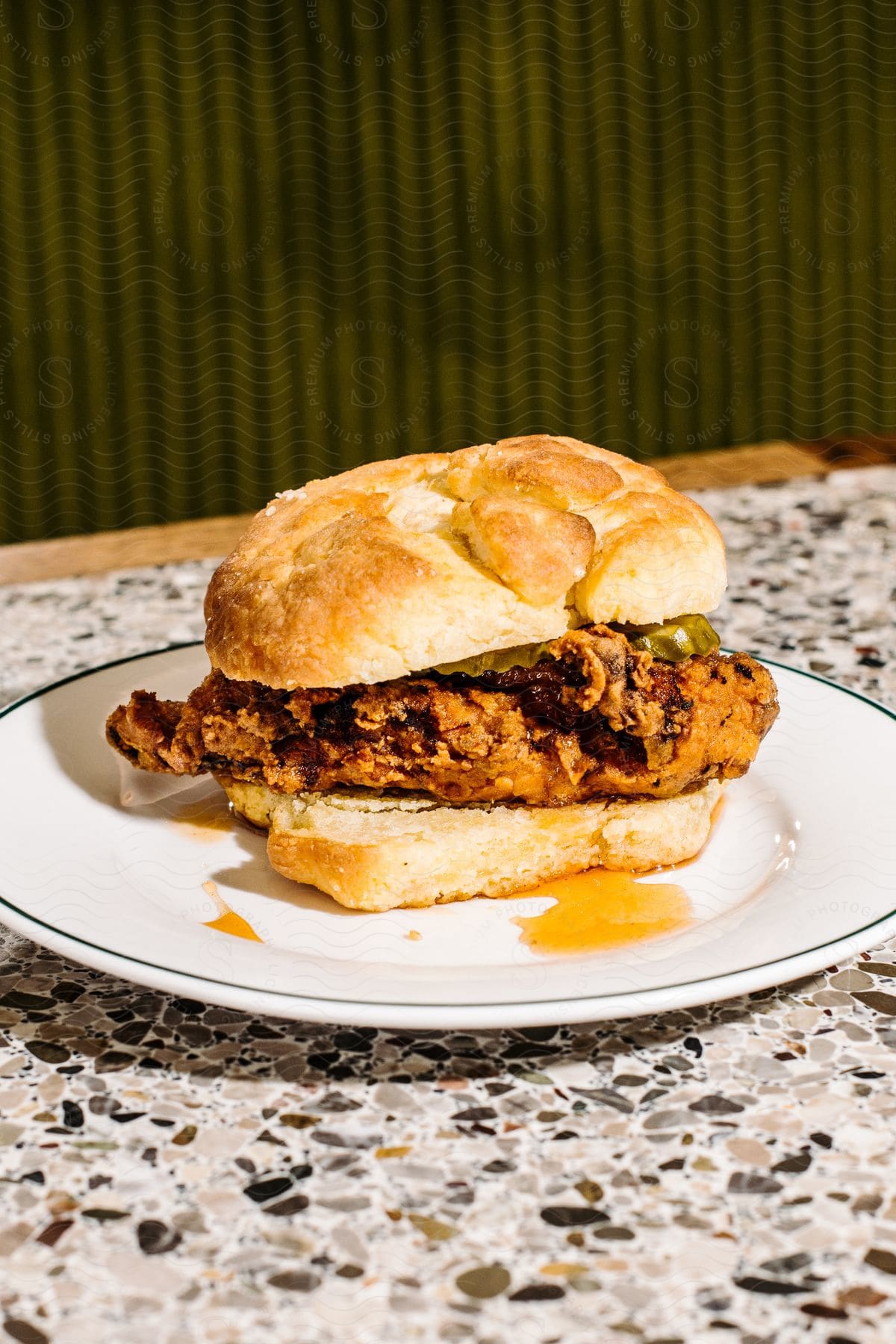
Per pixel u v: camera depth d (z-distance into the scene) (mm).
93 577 789
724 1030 472
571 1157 438
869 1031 471
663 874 533
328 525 542
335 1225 424
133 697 558
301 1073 460
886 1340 403
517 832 525
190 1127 446
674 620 540
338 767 525
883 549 794
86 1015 478
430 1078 459
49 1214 426
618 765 524
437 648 515
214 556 824
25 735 574
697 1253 418
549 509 528
